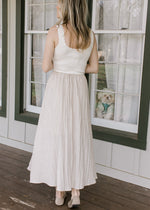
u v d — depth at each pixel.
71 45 1.84
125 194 2.39
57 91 1.91
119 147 2.66
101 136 2.75
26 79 3.43
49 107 1.95
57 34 1.83
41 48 3.28
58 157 1.93
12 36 3.34
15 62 3.35
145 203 2.25
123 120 2.80
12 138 3.53
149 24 2.35
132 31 2.57
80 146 1.96
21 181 2.54
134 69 2.66
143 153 2.52
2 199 2.20
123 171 2.66
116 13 2.67
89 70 2.09
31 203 2.16
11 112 3.49
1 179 2.55
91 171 2.07
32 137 3.31
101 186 2.53
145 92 2.43
